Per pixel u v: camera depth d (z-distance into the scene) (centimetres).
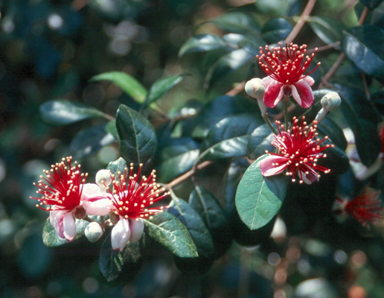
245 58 82
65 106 79
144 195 62
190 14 110
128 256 66
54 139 108
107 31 106
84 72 107
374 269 93
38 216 100
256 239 71
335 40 76
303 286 93
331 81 74
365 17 75
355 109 71
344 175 75
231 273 97
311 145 63
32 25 93
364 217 74
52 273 106
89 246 102
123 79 83
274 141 64
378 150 71
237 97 75
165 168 73
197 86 120
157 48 111
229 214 72
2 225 100
